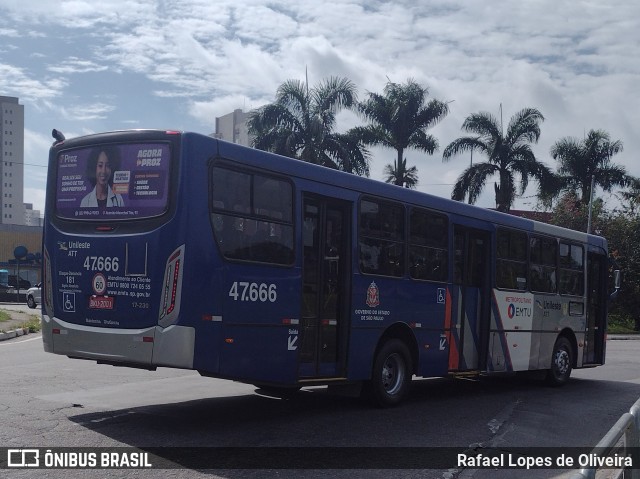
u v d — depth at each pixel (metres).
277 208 9.01
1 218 122.44
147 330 8.00
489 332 12.84
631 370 19.09
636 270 44.56
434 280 11.71
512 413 10.99
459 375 12.21
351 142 34.03
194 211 8.00
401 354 11.08
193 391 11.43
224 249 8.27
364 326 10.29
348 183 10.11
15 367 13.54
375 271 10.52
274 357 8.83
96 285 8.46
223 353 8.18
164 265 7.97
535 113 39.53
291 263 9.12
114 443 7.64
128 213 8.36
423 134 36.47
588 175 47.19
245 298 8.46
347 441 8.33
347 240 10.13
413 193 11.35
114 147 8.60
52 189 9.09
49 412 9.09
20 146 124.31
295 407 10.48
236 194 8.48
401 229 11.10
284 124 33.62
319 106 33.75
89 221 8.66
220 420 9.13
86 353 8.46
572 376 17.42
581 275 15.94
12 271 57.28
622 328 46.75
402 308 11.01
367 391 10.61
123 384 11.82
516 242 13.73
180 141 8.12
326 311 9.80
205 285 8.01
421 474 7.09
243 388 11.89
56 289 8.83
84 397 10.35
